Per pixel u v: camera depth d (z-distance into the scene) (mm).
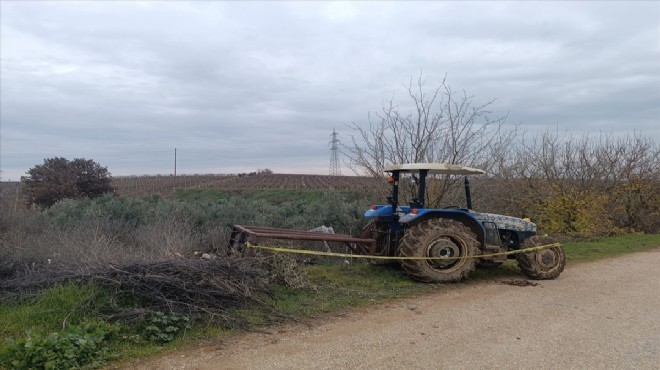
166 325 5082
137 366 4301
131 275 5758
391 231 8492
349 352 4730
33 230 10477
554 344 5004
